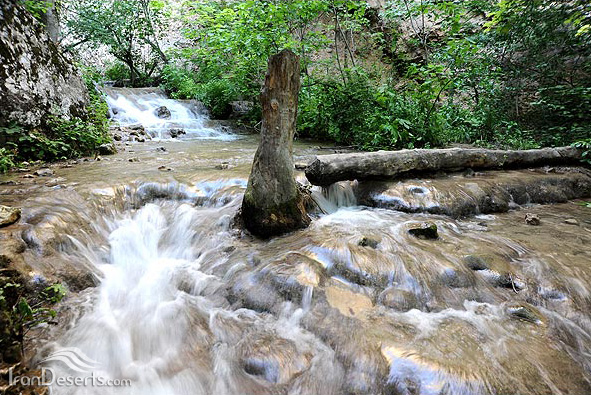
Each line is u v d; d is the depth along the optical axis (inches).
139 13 564.7
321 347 83.4
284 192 130.2
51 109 240.1
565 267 109.8
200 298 108.3
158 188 168.9
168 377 80.4
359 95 326.3
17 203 133.3
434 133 285.6
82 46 597.9
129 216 153.2
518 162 213.6
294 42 337.7
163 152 281.0
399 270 104.8
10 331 76.2
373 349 77.5
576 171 218.4
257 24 325.4
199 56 502.9
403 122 272.7
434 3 309.4
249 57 378.6
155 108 453.1
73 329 92.7
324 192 165.6
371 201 167.2
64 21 533.0
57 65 258.7
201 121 440.8
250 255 120.2
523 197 182.1
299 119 380.8
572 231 141.6
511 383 68.4
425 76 299.9
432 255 112.7
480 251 117.6
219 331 93.2
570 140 271.4
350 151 302.8
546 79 320.2
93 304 104.0
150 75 622.5
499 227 146.7
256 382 77.6
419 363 71.2
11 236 106.3
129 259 131.3
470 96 362.3
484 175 198.8
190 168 211.5
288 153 130.3
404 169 176.6
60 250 115.5
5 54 214.2
